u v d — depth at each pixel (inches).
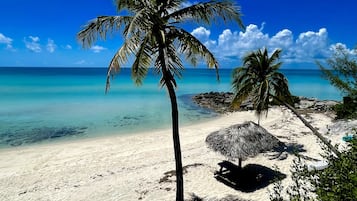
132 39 304.3
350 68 329.1
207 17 346.9
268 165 522.9
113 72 318.0
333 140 614.5
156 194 434.0
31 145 694.5
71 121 965.8
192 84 2849.4
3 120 967.6
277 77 620.1
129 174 512.1
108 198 427.8
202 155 599.2
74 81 2819.9
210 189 444.1
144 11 303.9
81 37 341.7
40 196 437.1
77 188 461.7
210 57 355.9
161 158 589.9
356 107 332.5
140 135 790.5
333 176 162.9
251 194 423.5
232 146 448.8
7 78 3203.7
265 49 610.2
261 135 471.2
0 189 457.7
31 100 1455.5
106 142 717.9
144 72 367.6
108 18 328.8
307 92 2101.4
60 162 573.3
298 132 760.3
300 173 196.7
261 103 609.6
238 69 635.5
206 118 1057.5
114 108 1238.9
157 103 1403.8
